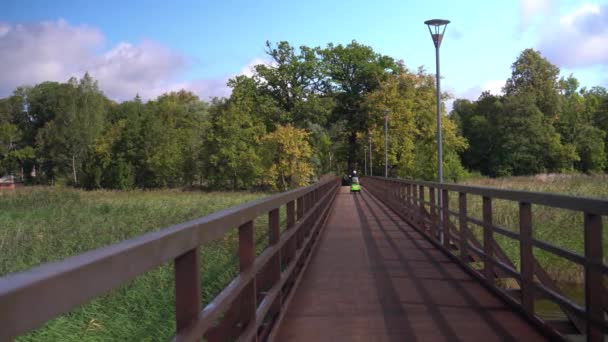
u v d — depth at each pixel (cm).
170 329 579
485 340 507
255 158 5491
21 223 1661
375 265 929
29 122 9719
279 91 6372
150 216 1964
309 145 5988
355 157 6862
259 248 792
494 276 713
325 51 6500
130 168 6438
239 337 386
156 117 6694
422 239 1277
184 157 6212
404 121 5888
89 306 672
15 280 134
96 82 8438
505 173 7825
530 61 8456
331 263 952
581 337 487
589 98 9300
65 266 155
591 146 7950
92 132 8100
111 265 179
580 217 1531
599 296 401
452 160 6288
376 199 3100
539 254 1304
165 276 795
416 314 606
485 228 712
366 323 574
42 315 138
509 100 7994
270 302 494
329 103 6184
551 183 4022
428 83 6203
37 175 8912
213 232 306
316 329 555
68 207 2475
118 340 607
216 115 5838
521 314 588
